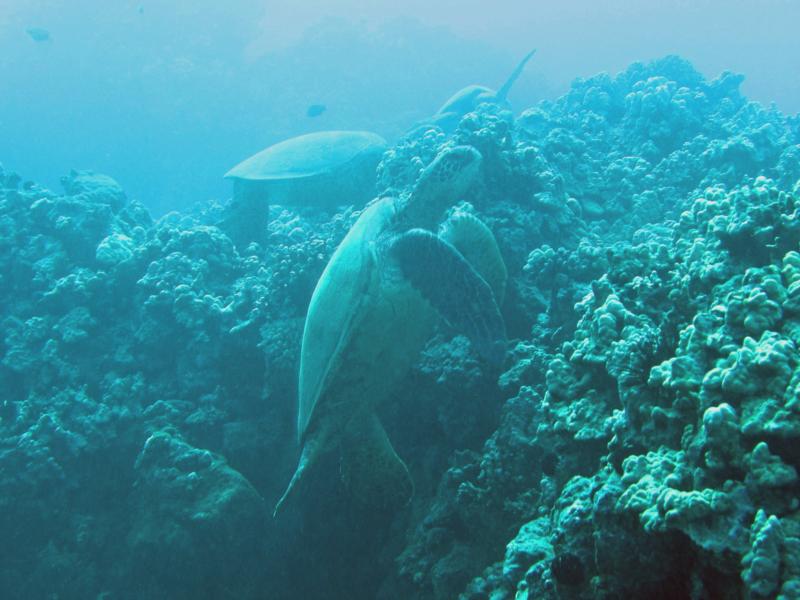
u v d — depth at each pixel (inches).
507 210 277.7
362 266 204.2
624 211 343.3
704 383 109.0
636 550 103.1
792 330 110.7
